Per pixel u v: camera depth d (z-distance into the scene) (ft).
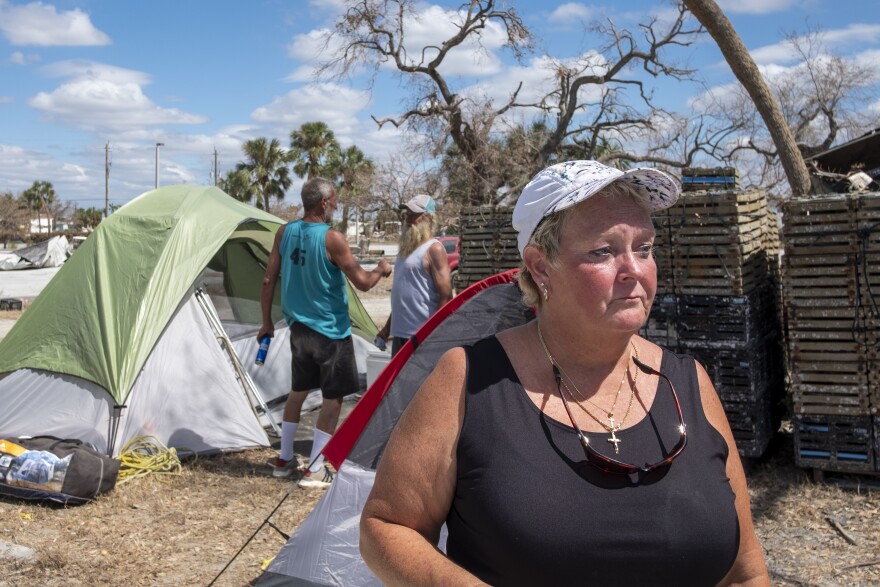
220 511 15.51
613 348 4.65
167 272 19.29
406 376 9.59
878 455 15.38
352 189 117.19
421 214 17.79
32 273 102.89
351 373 17.15
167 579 12.54
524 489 4.28
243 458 18.99
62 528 14.49
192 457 18.78
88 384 18.04
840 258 15.34
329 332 16.81
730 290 16.10
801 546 13.51
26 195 251.19
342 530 10.39
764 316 17.72
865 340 15.26
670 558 4.28
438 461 4.57
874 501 15.01
